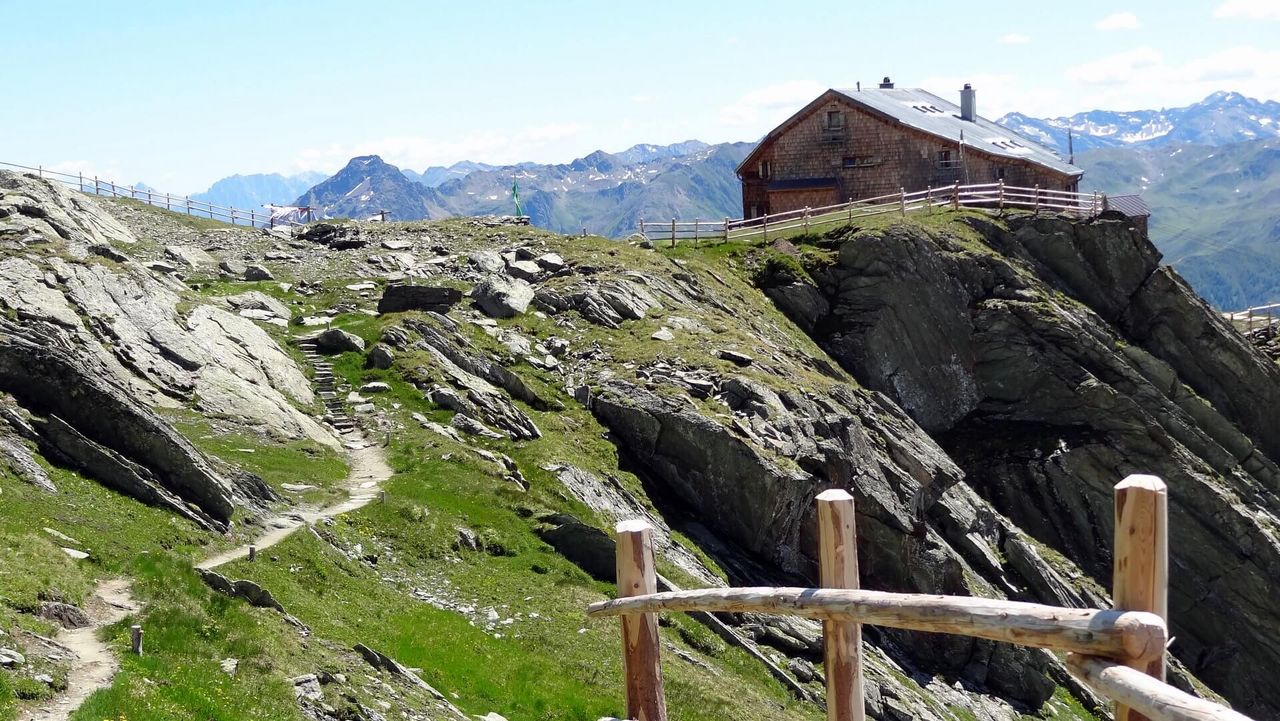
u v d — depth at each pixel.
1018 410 72.88
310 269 70.56
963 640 46.44
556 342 59.22
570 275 67.88
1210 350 78.06
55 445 34.44
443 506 42.16
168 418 43.72
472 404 51.31
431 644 32.38
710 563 45.56
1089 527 67.88
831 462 49.31
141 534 31.94
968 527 54.06
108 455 34.50
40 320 43.88
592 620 37.12
